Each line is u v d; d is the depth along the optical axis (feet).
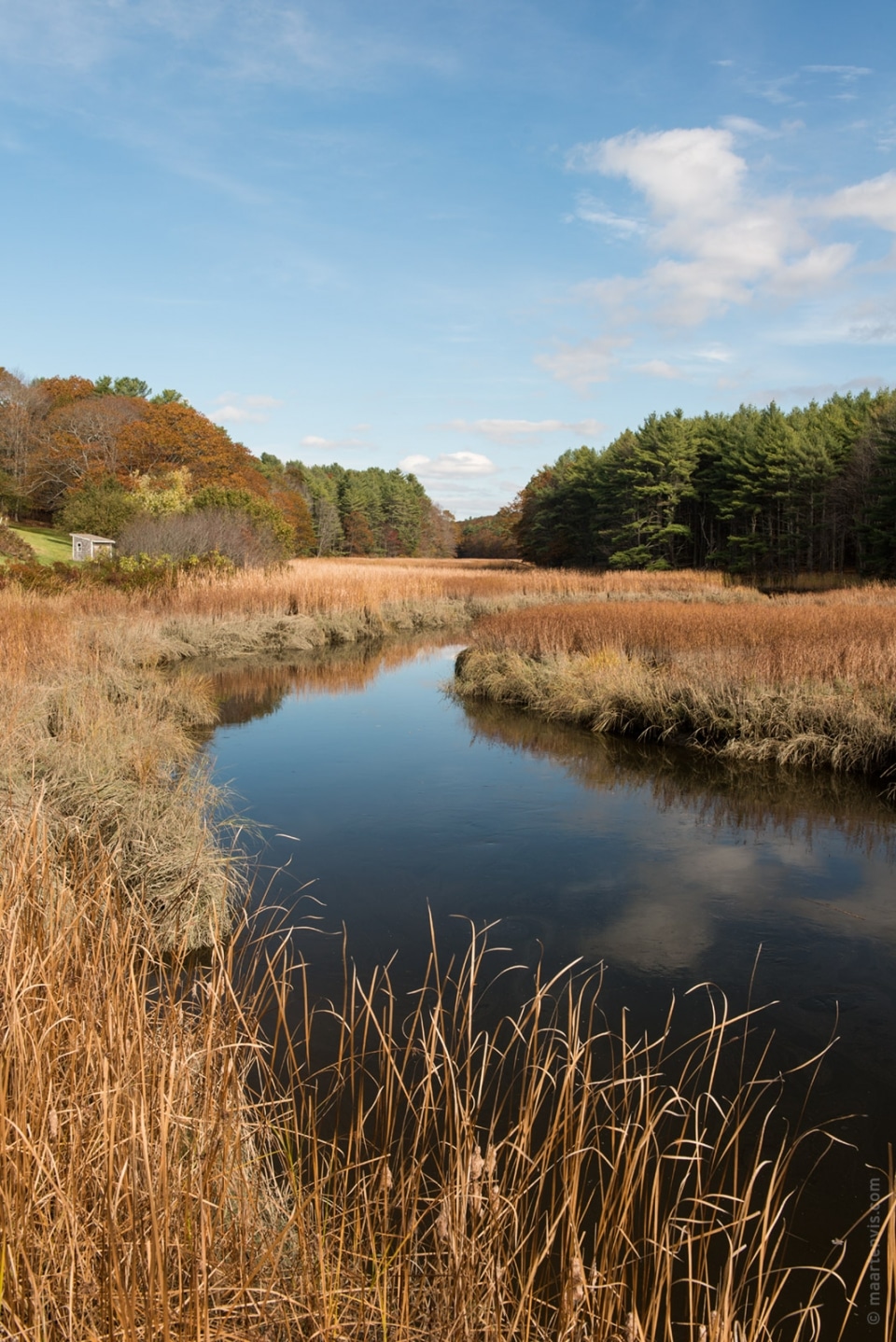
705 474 186.50
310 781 29.66
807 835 24.03
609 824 24.95
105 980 8.75
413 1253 7.63
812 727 32.53
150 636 55.83
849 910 18.88
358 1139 8.91
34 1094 7.13
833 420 173.58
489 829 24.49
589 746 35.29
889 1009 14.78
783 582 142.20
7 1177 6.24
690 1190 10.34
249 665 57.62
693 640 45.75
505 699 45.70
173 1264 6.63
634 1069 12.79
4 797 17.10
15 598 53.57
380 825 24.73
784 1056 13.33
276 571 91.15
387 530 379.35
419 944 16.93
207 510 99.81
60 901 10.00
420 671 57.00
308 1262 7.21
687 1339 8.35
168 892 16.20
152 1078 7.70
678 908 18.98
